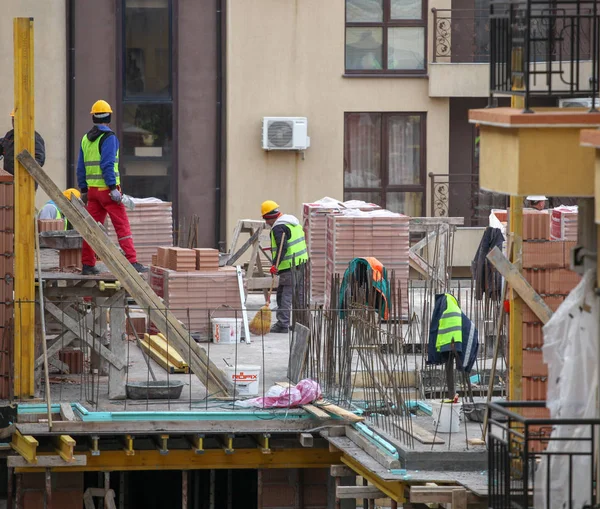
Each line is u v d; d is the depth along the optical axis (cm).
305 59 7419
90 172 4578
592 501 2641
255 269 6106
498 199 7631
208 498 4603
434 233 6250
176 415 3781
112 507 3906
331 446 3769
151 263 5912
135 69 7419
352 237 5619
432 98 7488
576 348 2764
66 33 7288
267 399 3888
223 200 7512
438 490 3181
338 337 4109
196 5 7425
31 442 3581
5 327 3900
